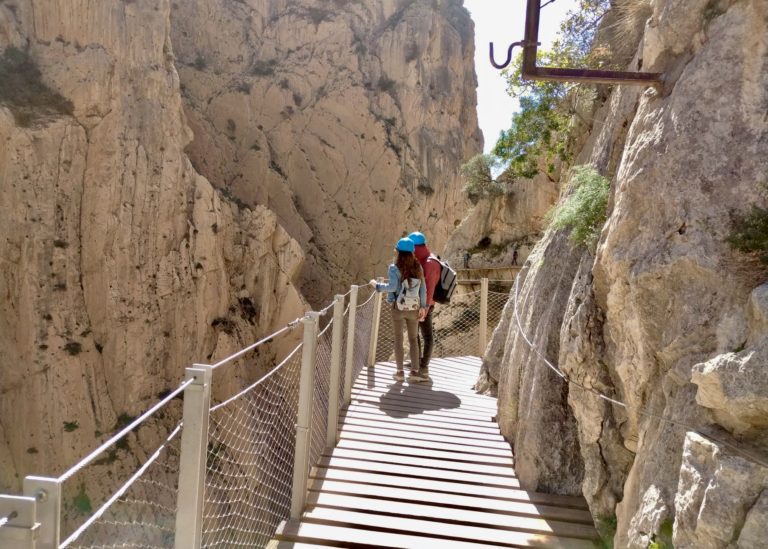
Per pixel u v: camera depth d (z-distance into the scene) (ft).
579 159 22.40
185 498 8.83
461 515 14.93
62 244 61.93
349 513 14.88
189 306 68.74
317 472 17.17
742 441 7.45
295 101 110.52
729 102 9.64
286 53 112.68
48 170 61.67
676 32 10.96
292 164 107.86
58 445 58.34
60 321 60.70
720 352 8.45
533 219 53.93
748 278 8.66
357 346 26.76
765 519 6.61
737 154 9.39
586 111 24.25
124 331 63.72
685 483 7.73
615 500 12.54
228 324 73.05
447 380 29.12
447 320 50.88
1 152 59.93
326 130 110.42
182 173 70.95
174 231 69.05
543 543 13.74
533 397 16.65
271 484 15.76
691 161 9.75
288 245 82.23
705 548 7.14
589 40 25.98
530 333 18.08
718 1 10.33
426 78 117.60
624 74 11.30
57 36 66.23
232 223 77.00
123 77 67.15
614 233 10.81
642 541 8.70
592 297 12.95
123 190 65.31
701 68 10.04
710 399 7.68
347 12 116.37
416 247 26.66
